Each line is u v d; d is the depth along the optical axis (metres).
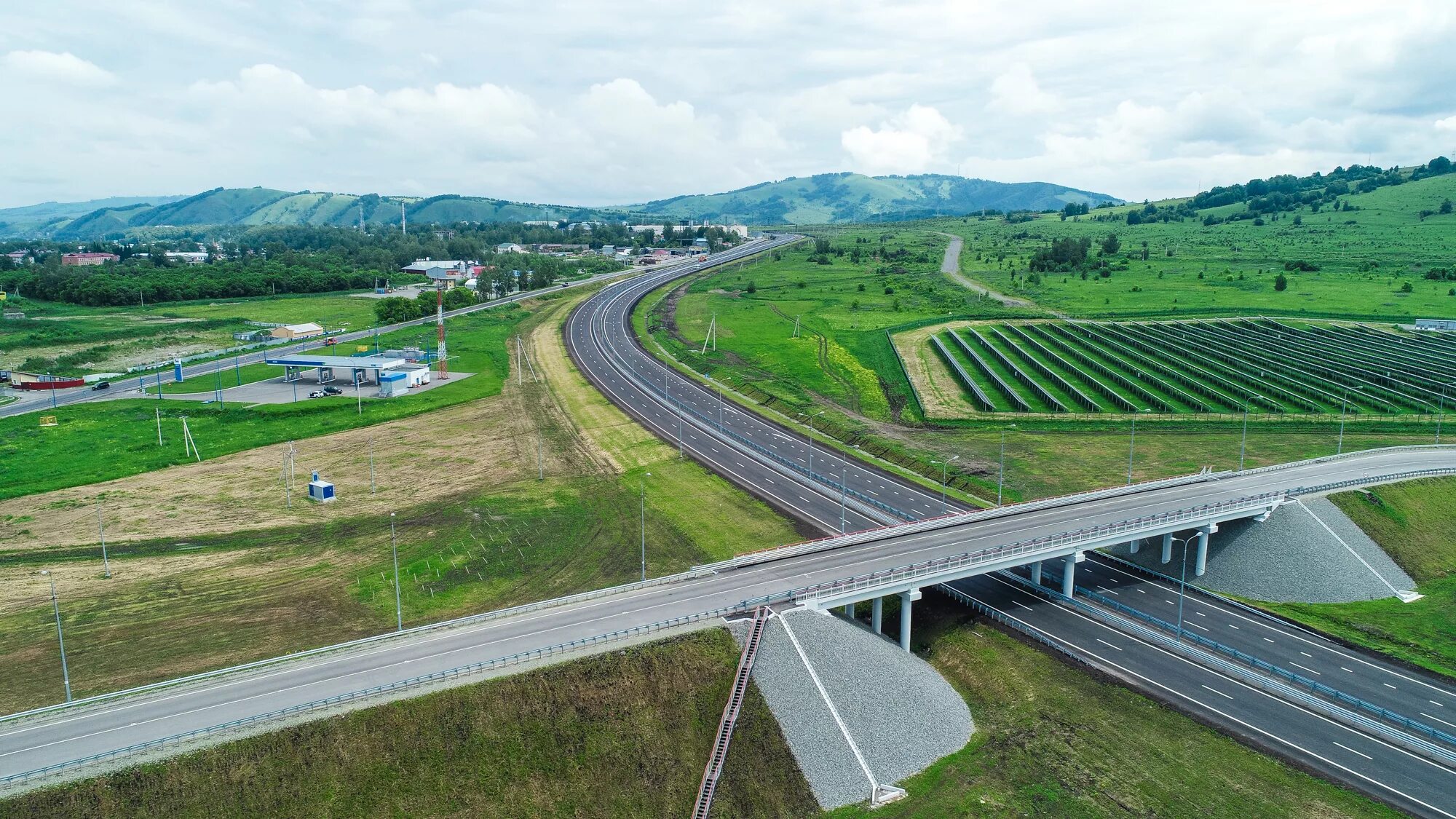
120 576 125.06
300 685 85.56
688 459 175.25
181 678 87.19
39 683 97.75
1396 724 91.06
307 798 76.38
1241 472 154.88
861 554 118.25
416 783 78.94
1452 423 194.62
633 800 81.81
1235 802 82.19
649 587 107.69
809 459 177.38
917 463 174.00
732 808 81.62
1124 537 123.94
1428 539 137.25
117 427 195.38
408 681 85.38
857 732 88.44
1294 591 125.81
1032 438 190.62
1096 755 89.25
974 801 83.38
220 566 128.75
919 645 114.44
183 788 74.44
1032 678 102.38
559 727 84.50
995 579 131.12
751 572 112.00
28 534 139.50
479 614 100.38
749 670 92.25
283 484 162.62
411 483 163.75
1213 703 96.25
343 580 124.12
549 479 165.75
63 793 71.94
